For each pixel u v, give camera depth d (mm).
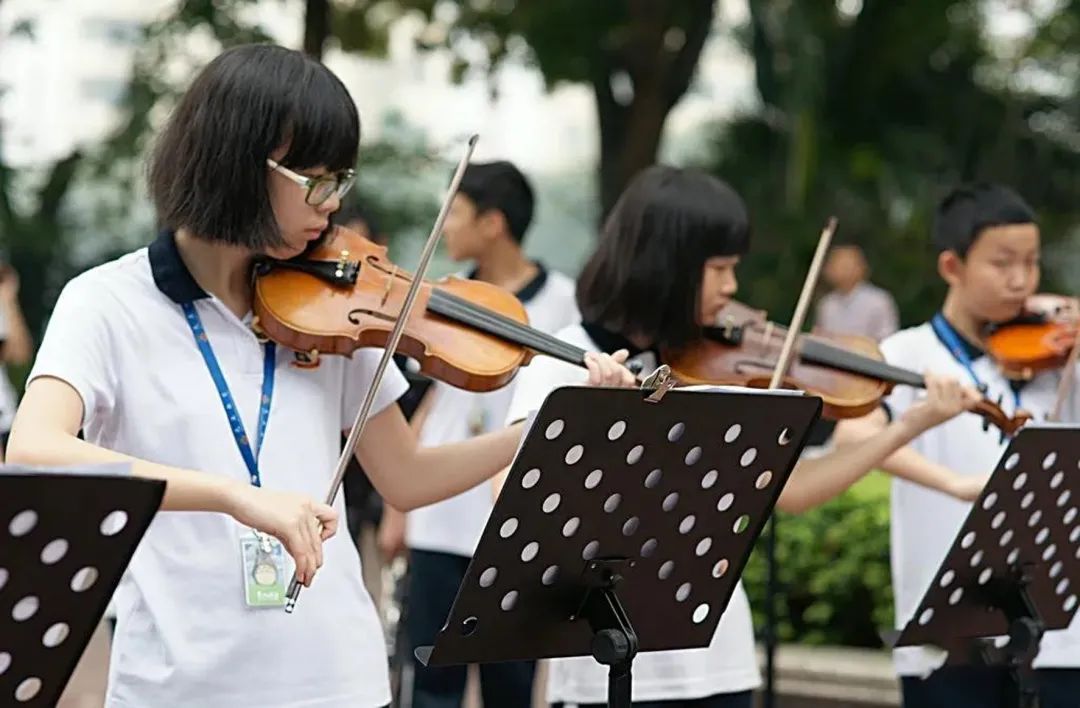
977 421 3850
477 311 3053
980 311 3918
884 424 3805
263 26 8047
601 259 3326
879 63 11250
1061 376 3939
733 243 3295
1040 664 3803
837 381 3664
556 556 2639
